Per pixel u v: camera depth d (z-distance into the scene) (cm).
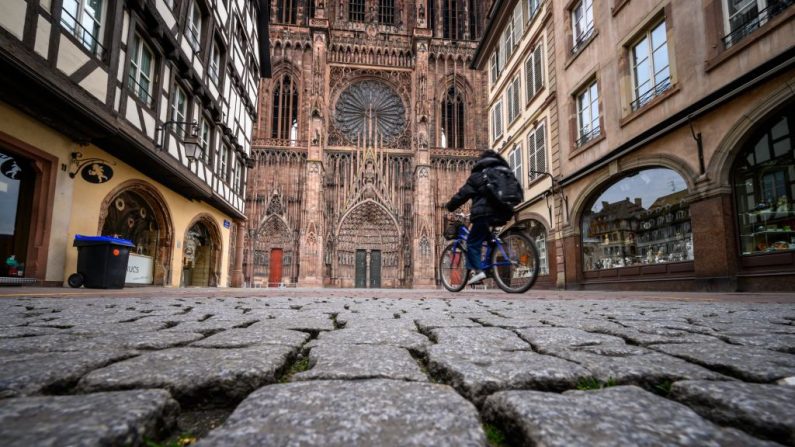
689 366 164
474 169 734
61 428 87
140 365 156
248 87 2381
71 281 1065
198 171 1662
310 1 5406
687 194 1066
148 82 1298
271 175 4647
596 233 1438
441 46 5212
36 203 1020
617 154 1284
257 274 4438
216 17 1764
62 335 238
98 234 1198
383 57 5141
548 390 143
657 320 343
